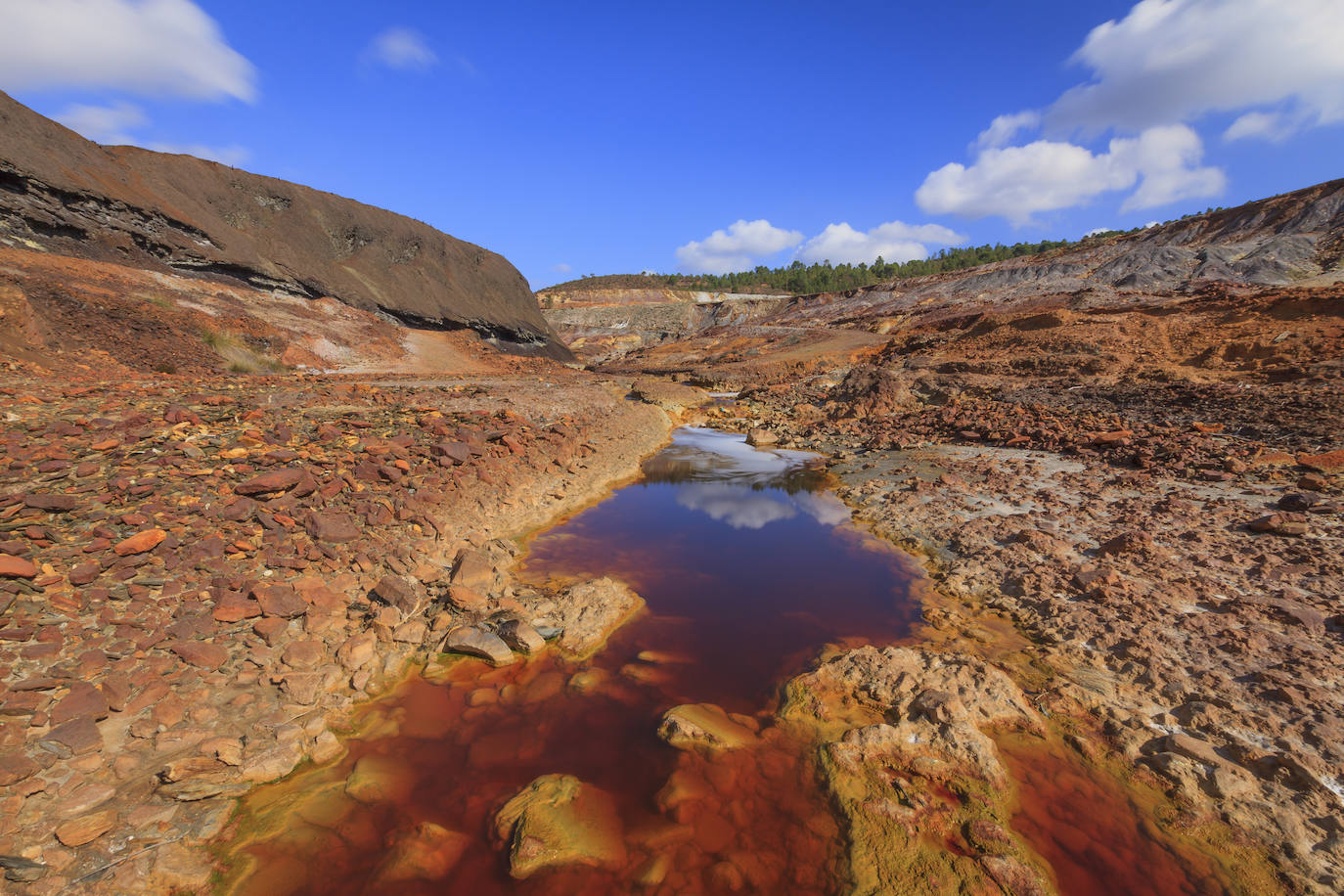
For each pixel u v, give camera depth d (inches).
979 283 2871.6
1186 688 201.5
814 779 169.3
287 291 1449.3
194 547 249.3
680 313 4532.5
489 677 225.0
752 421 1018.1
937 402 1021.8
